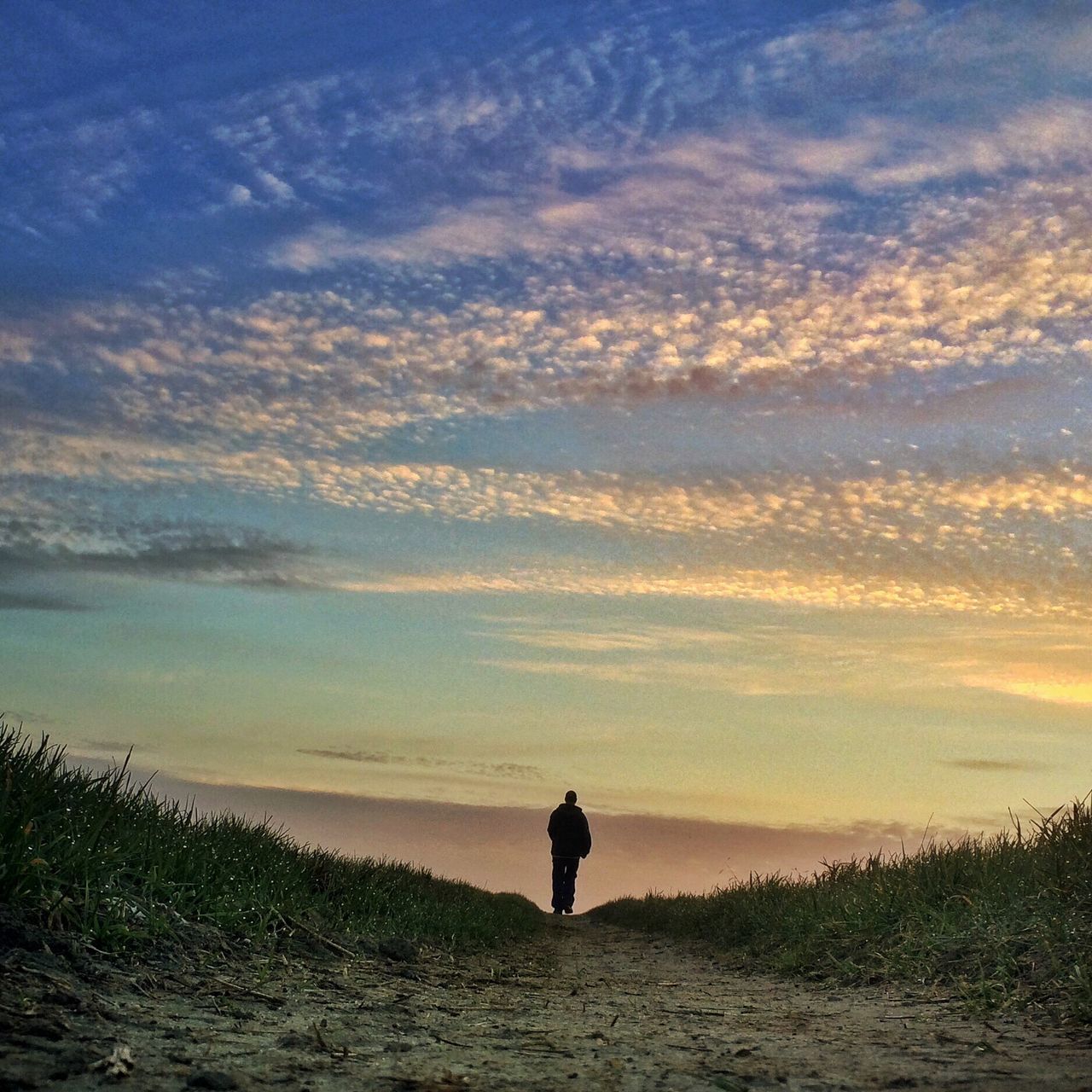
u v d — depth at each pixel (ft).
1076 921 18.35
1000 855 25.20
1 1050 9.34
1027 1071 10.75
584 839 64.13
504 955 28.32
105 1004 11.96
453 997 17.26
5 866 14.16
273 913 20.30
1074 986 15.19
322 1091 9.12
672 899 50.06
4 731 18.47
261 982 15.35
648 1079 10.43
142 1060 9.56
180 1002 12.96
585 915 65.98
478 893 45.21
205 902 18.53
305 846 29.14
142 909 16.42
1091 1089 9.64
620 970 27.25
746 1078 10.58
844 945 24.79
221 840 23.06
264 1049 10.83
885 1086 10.21
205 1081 8.78
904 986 19.31
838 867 33.42
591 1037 13.38
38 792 16.85
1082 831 21.89
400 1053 11.34
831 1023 15.35
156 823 20.59
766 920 32.24
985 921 20.86
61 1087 8.48
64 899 14.75
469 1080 9.98
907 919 23.62
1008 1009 15.37
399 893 30.30
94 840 16.83
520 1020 14.94
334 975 17.61
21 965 12.64
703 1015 16.44
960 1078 10.44
